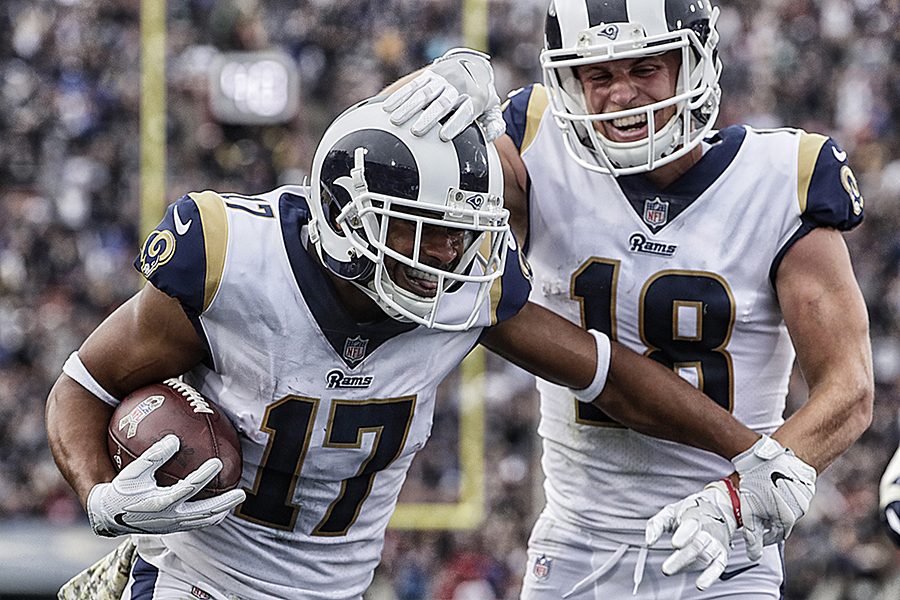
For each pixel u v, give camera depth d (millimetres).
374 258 5957
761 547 6582
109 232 25422
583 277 7219
